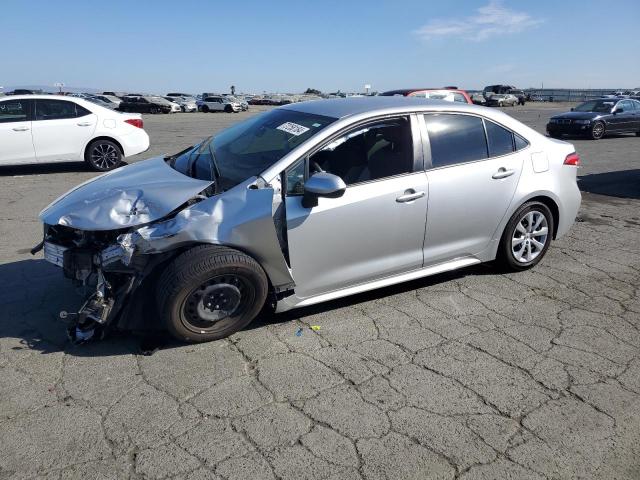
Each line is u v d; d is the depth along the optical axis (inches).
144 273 129.3
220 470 96.7
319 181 131.4
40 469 96.3
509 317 158.2
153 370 127.0
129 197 134.6
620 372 130.5
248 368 128.8
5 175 391.9
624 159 507.5
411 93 545.0
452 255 170.1
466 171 164.6
